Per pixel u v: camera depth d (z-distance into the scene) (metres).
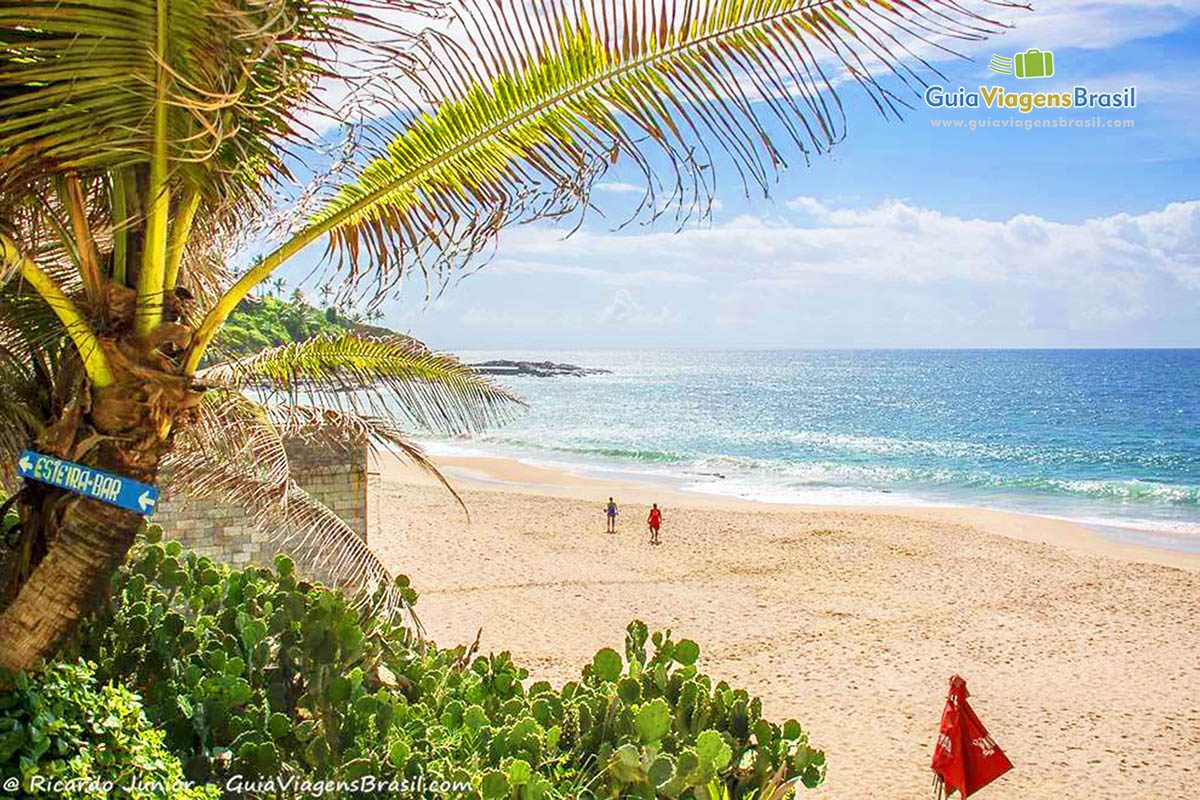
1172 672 19.36
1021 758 15.22
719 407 120.06
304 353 6.84
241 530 15.05
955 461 62.88
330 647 6.74
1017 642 21.27
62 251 5.93
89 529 4.81
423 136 4.90
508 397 8.01
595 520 36.12
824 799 13.42
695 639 21.08
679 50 4.36
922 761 14.82
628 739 6.67
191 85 3.80
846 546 31.58
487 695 7.78
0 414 5.94
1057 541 33.53
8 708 4.71
